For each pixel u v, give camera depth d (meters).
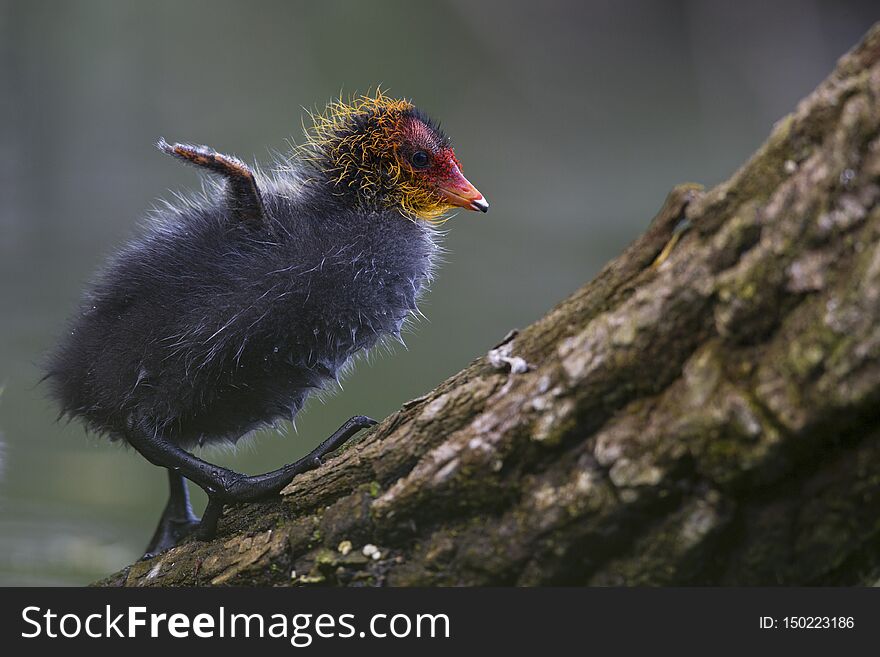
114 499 14.09
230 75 38.00
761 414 5.27
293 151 9.31
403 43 42.12
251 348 8.09
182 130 35.84
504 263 29.05
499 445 6.06
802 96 44.38
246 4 39.28
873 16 46.59
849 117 5.14
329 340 8.31
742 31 46.47
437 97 41.91
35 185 31.48
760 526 5.57
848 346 5.04
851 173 5.12
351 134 8.90
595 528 5.84
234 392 8.33
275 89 38.47
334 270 8.22
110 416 8.30
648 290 5.73
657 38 47.78
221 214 8.55
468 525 6.30
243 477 7.49
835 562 5.64
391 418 6.73
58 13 35.06
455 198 9.25
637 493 5.64
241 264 8.14
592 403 5.83
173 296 8.17
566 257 29.86
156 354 8.07
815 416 5.16
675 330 5.61
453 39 43.41
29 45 34.38
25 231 28.25
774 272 5.29
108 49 35.84
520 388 6.12
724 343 5.51
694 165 41.16
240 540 7.29
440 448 6.27
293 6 40.38
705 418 5.41
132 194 31.25
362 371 19.75
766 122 44.12
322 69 40.22
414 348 21.27
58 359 8.64
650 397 5.75
